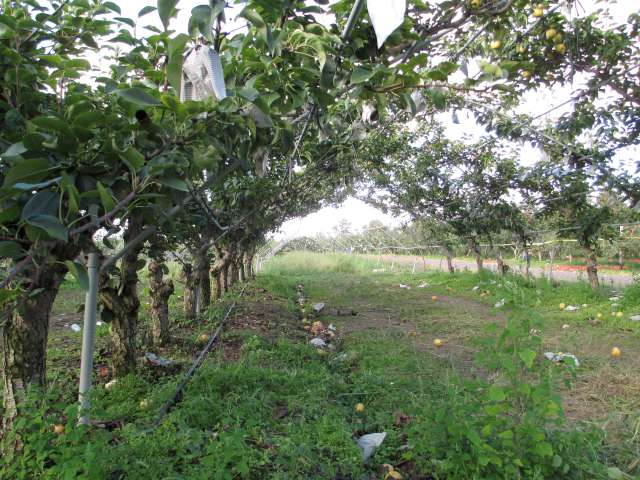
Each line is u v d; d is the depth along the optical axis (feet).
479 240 47.88
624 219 35.14
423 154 37.47
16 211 5.06
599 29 11.00
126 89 5.01
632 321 24.99
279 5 5.42
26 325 8.66
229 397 11.91
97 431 9.07
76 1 6.96
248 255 53.52
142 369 14.25
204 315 24.81
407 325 27.48
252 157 6.97
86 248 7.48
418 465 9.12
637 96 11.98
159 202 6.17
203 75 5.30
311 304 36.78
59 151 5.21
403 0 3.96
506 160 34.45
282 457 8.81
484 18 7.20
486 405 8.18
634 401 13.25
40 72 7.00
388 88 6.02
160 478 7.82
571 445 8.38
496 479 7.73
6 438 8.35
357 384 14.70
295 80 6.11
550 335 22.89
